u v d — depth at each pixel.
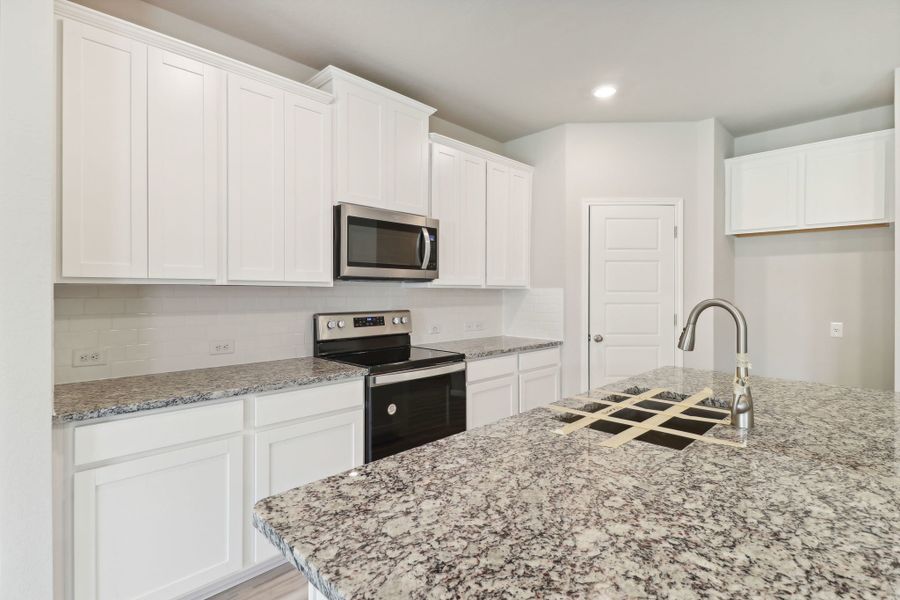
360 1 2.08
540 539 0.71
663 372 2.18
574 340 3.63
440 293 3.52
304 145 2.31
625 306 3.59
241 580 1.93
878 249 3.25
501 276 3.54
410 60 2.62
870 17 2.16
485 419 2.99
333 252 2.46
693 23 2.23
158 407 1.61
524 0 2.06
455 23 2.25
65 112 1.63
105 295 1.97
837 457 1.08
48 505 1.35
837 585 0.59
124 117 1.76
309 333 2.69
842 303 3.39
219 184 2.02
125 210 1.76
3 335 1.29
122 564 1.55
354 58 2.60
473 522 0.76
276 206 2.21
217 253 2.01
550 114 3.42
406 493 0.87
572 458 1.05
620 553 0.67
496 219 3.49
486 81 2.87
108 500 1.53
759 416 1.42
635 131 3.59
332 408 2.13
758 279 3.74
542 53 2.53
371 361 2.55
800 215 3.28
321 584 0.61
